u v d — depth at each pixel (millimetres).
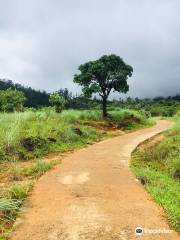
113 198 9344
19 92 52844
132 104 108562
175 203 9211
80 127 24766
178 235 7105
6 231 7227
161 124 39344
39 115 23891
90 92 34812
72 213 8148
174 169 14727
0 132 16859
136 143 21062
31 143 16500
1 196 9008
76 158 15570
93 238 6855
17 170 12516
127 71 35406
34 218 7855
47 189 10156
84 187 10398
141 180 11727
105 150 18188
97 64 34375
